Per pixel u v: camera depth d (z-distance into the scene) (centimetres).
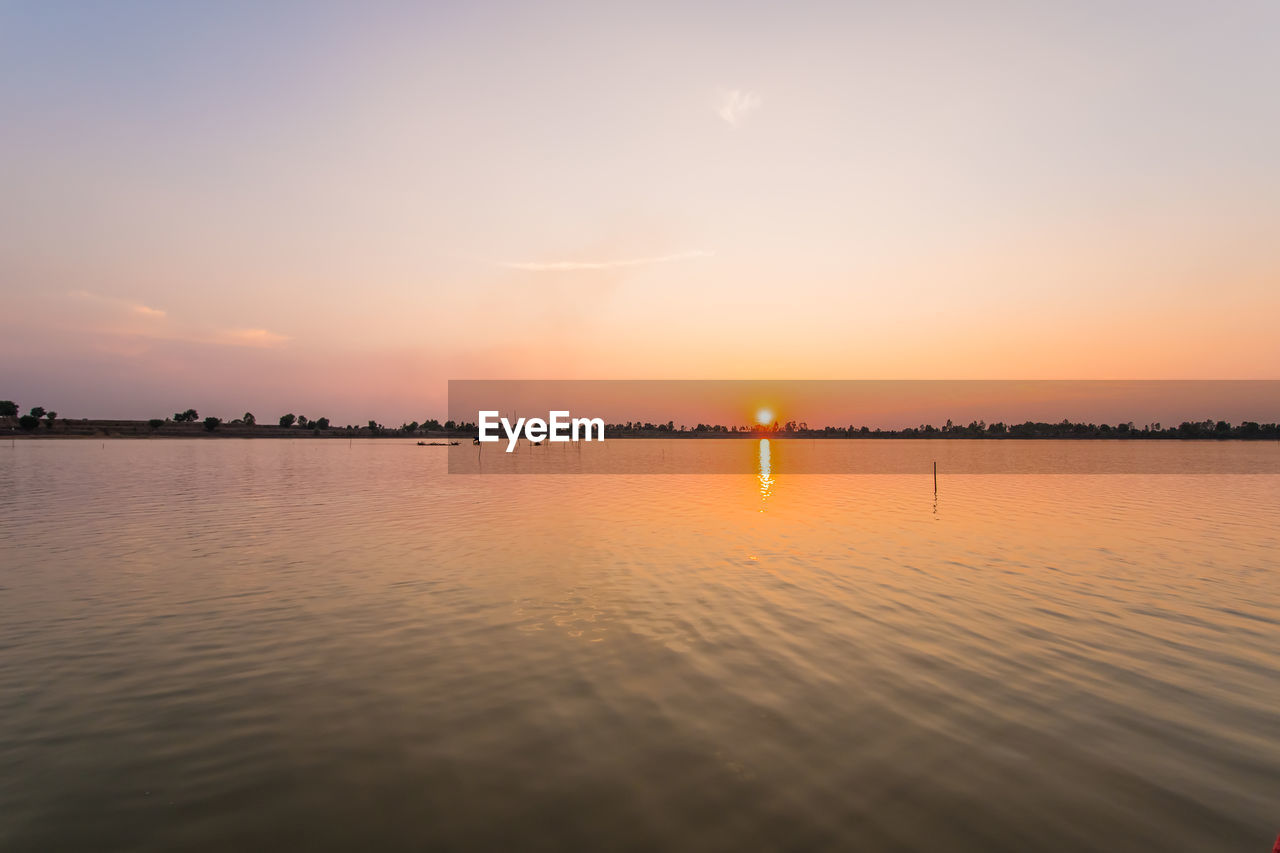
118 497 3903
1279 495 4125
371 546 2273
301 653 1188
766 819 691
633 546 2281
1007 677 1078
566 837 662
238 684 1050
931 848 646
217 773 784
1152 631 1312
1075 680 1066
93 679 1070
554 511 3344
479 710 953
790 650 1204
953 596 1582
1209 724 913
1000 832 671
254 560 2016
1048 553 2142
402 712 947
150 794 740
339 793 742
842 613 1438
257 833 671
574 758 816
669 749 838
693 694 1009
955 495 4194
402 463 8294
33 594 1598
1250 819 695
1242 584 1703
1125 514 3169
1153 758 820
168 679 1071
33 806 718
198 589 1652
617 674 1089
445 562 1994
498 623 1366
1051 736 877
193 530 2628
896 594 1602
